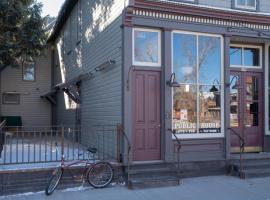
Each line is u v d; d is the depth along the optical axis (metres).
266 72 11.97
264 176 10.20
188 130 10.39
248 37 11.06
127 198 8.09
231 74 11.65
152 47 10.09
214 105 10.72
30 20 14.80
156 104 10.05
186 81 10.41
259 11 11.21
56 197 8.16
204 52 10.63
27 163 9.21
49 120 20.89
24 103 20.55
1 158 10.10
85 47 14.20
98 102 12.09
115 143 10.20
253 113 11.88
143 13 9.83
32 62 20.41
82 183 9.02
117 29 10.21
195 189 8.89
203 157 10.49
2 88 20.09
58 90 18.69
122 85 9.68
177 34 10.34
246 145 11.73
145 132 9.91
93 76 12.79
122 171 9.48
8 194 8.45
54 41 21.55
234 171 10.37
